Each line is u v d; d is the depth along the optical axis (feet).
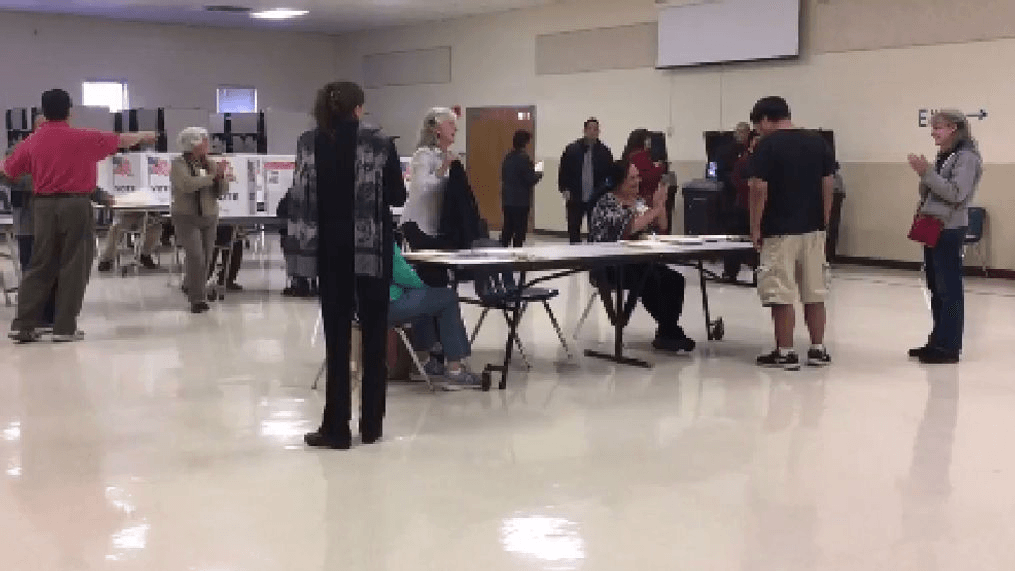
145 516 11.59
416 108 59.36
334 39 65.46
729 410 16.48
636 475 13.15
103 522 11.41
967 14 34.78
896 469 13.47
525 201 37.76
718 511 11.85
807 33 39.68
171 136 49.11
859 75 38.14
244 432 15.07
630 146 21.77
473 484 12.76
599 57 48.11
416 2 49.52
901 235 37.35
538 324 24.77
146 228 34.45
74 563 10.27
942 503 12.17
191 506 11.93
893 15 36.88
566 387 18.10
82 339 22.35
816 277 19.65
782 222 19.22
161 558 10.41
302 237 14.01
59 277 22.04
